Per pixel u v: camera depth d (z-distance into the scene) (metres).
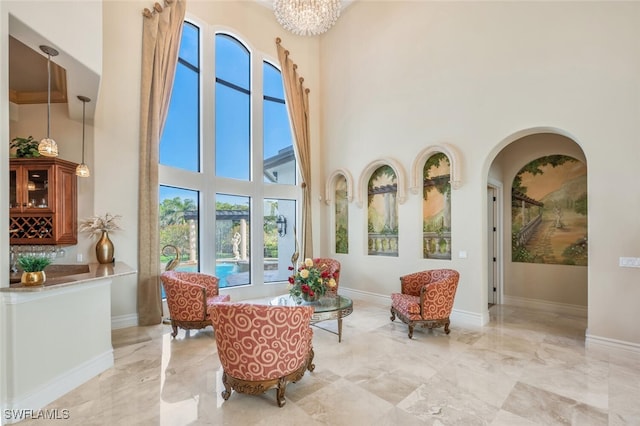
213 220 5.80
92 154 4.38
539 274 5.29
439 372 3.02
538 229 5.30
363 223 6.24
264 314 2.36
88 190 4.36
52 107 4.40
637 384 2.77
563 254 5.05
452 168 4.74
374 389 2.71
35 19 2.57
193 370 3.10
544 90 3.98
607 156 3.54
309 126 7.18
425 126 5.21
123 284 4.52
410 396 2.60
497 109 4.38
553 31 3.93
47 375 2.52
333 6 4.41
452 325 4.50
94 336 3.00
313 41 7.35
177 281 3.96
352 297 6.38
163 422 2.26
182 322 3.98
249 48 6.46
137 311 4.61
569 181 5.00
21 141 4.06
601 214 3.56
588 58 3.68
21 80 4.06
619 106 3.48
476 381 2.84
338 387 2.75
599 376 2.92
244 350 2.40
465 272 4.66
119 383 2.83
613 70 3.53
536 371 3.03
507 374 2.97
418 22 5.35
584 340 3.84
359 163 6.34
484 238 4.56
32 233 3.98
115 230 4.48
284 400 2.49
